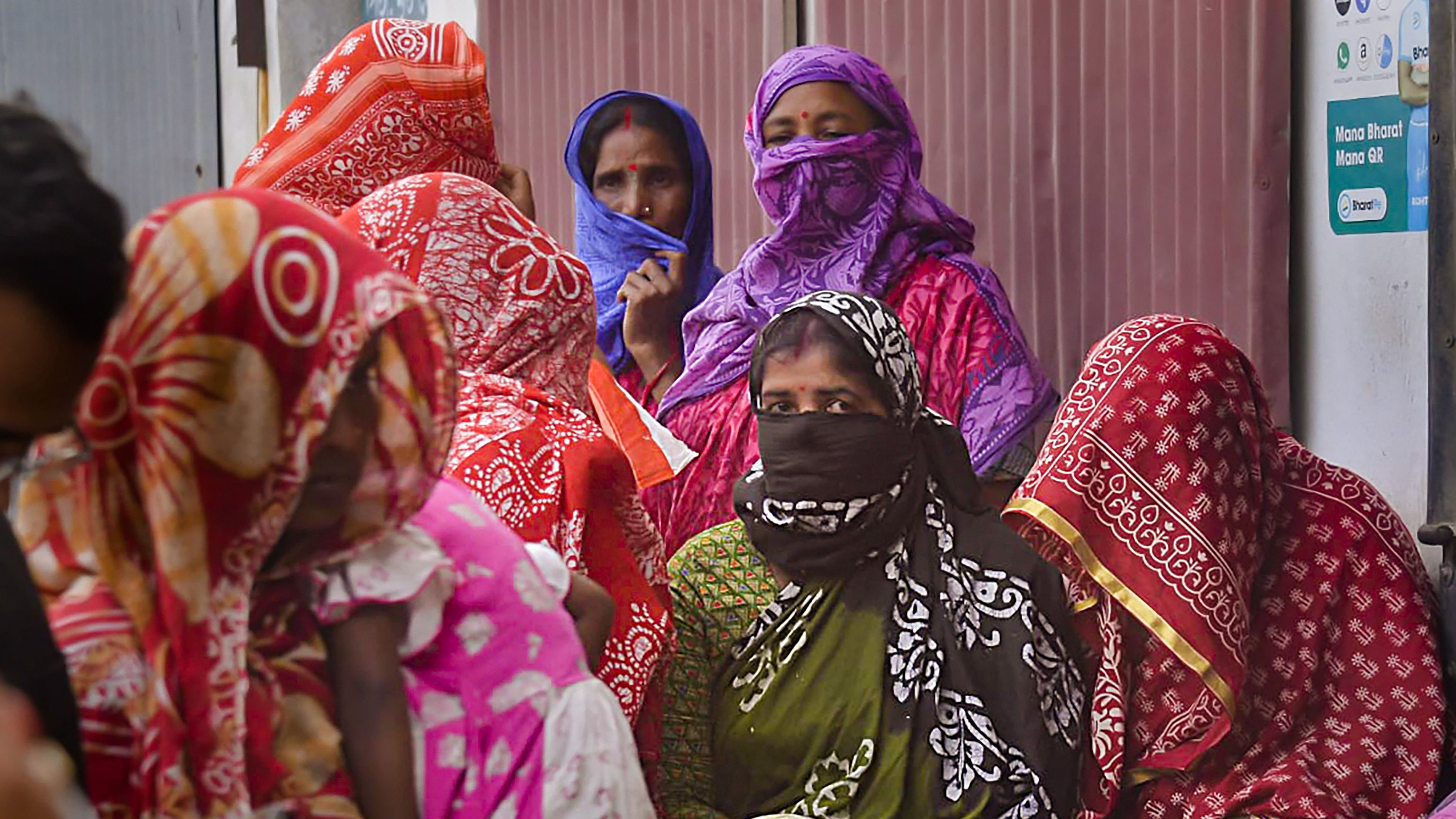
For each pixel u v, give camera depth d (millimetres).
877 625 2783
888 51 4402
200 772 1453
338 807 1539
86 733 1447
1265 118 3482
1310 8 3438
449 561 1646
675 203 4438
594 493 2518
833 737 2744
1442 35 2912
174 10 8922
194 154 8883
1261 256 3504
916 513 2867
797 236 3936
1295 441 3027
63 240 1246
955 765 2721
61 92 9875
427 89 3494
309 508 1559
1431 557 3186
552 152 6121
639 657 2506
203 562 1458
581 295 2598
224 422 1459
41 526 1492
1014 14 4023
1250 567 2805
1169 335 2840
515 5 6277
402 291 1505
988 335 3719
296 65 7828
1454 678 2867
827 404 2811
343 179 3480
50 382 1285
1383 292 3311
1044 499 2777
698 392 3982
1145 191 3744
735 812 2805
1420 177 3217
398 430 1577
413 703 1632
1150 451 2775
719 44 5121
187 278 1449
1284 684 2842
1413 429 3262
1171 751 2777
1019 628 2795
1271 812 2693
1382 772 2781
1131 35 3744
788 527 2805
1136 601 2727
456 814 1623
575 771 1655
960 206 4219
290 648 1562
